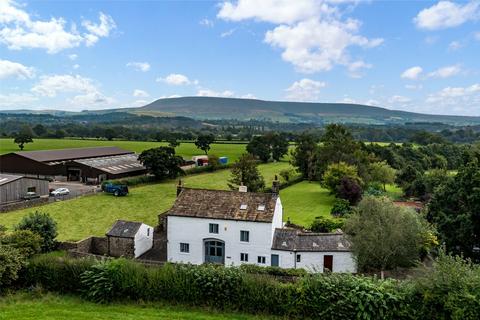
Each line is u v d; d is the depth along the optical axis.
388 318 23.83
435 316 23.22
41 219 45.41
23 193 76.81
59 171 104.94
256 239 43.84
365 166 101.06
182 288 27.38
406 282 25.45
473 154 59.97
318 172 109.50
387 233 38.19
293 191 98.12
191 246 45.97
